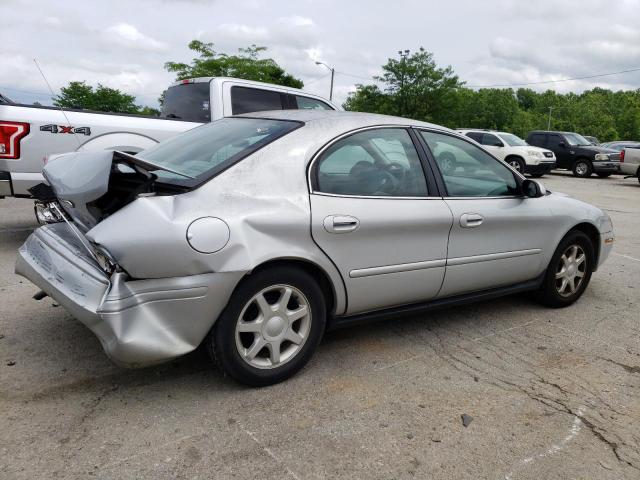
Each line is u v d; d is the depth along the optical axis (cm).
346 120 358
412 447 270
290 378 330
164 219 273
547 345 404
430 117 4294
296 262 316
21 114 564
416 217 358
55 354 347
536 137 2286
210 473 243
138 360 272
